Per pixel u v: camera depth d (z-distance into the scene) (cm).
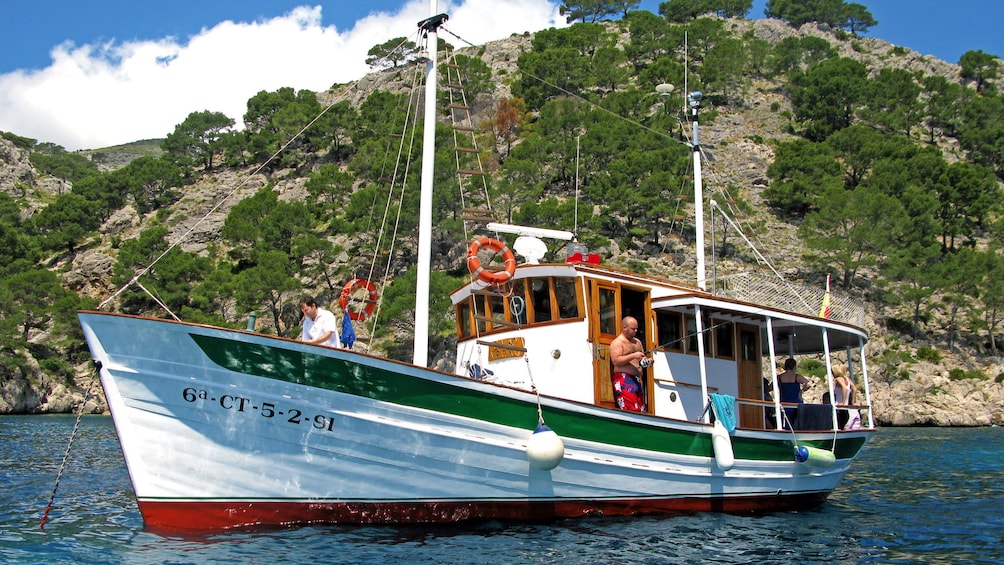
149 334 830
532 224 5941
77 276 7212
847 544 985
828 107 9144
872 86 9506
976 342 5728
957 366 5438
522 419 923
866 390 1374
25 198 10638
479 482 925
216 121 10775
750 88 10338
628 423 989
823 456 1189
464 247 5531
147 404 835
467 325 1264
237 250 6888
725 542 946
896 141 8200
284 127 9644
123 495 1370
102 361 828
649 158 6850
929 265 6119
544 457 888
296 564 765
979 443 3172
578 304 1079
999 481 1792
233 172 9644
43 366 5622
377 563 777
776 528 1063
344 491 890
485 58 11569
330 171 7562
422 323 988
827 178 7288
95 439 2875
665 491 1049
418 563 781
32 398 5353
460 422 896
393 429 878
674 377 1148
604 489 993
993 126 9494
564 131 7900
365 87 10231
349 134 9156
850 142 8094
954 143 9462
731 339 1250
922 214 6525
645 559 844
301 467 872
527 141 7719
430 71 1048
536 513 969
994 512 1287
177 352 834
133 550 830
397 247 5738
